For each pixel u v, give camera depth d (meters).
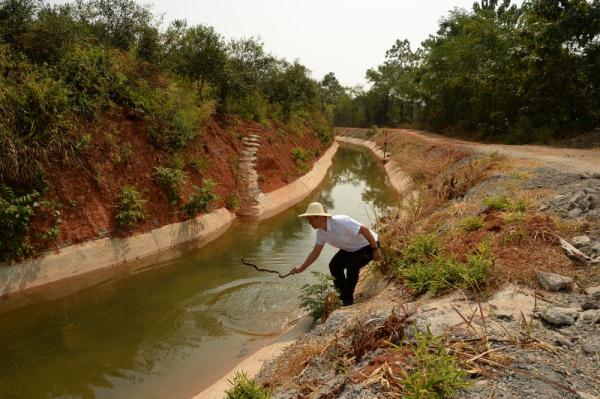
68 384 5.20
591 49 18.08
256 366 5.21
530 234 5.51
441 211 8.44
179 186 11.06
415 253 6.04
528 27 18.73
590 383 3.00
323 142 34.78
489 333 3.72
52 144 8.52
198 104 14.53
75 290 7.64
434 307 4.44
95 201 9.04
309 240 11.12
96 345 6.04
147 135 10.93
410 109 56.44
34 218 7.88
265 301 7.39
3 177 7.65
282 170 17.70
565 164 11.34
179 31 15.09
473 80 25.86
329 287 6.86
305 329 5.98
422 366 3.32
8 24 9.54
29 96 8.28
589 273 4.61
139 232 9.64
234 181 14.34
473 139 26.30
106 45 11.93
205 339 6.24
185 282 8.14
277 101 25.12
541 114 20.62
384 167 27.88
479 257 5.04
